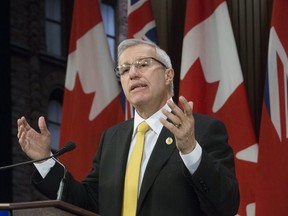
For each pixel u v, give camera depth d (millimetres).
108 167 5324
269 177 7805
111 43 11570
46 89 12430
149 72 5301
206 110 8320
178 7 9711
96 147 8875
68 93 9172
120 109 8930
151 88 5277
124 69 5352
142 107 5320
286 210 7715
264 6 9281
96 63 9211
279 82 8078
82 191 5387
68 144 5223
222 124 5293
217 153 5125
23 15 12500
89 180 5480
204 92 8375
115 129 5570
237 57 8438
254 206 7859
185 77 8438
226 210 4895
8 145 11875
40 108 12266
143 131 5297
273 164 7832
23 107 12164
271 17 9047
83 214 4328
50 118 12398
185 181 5004
